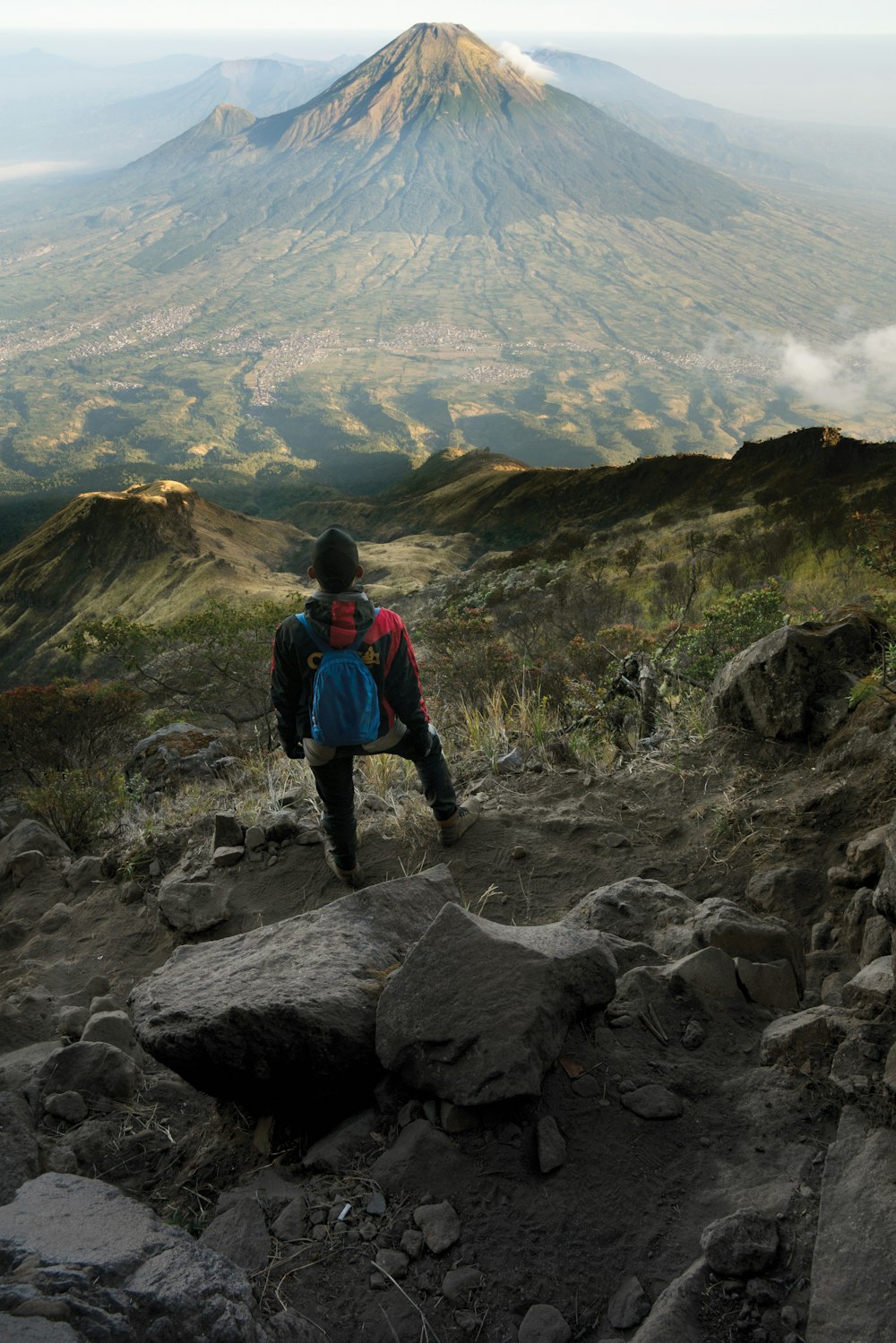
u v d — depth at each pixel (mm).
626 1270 1841
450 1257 1920
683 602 18234
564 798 4312
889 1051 2088
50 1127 2740
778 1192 1899
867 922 2684
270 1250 2002
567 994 2330
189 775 8516
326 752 3348
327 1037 2330
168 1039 2393
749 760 4090
